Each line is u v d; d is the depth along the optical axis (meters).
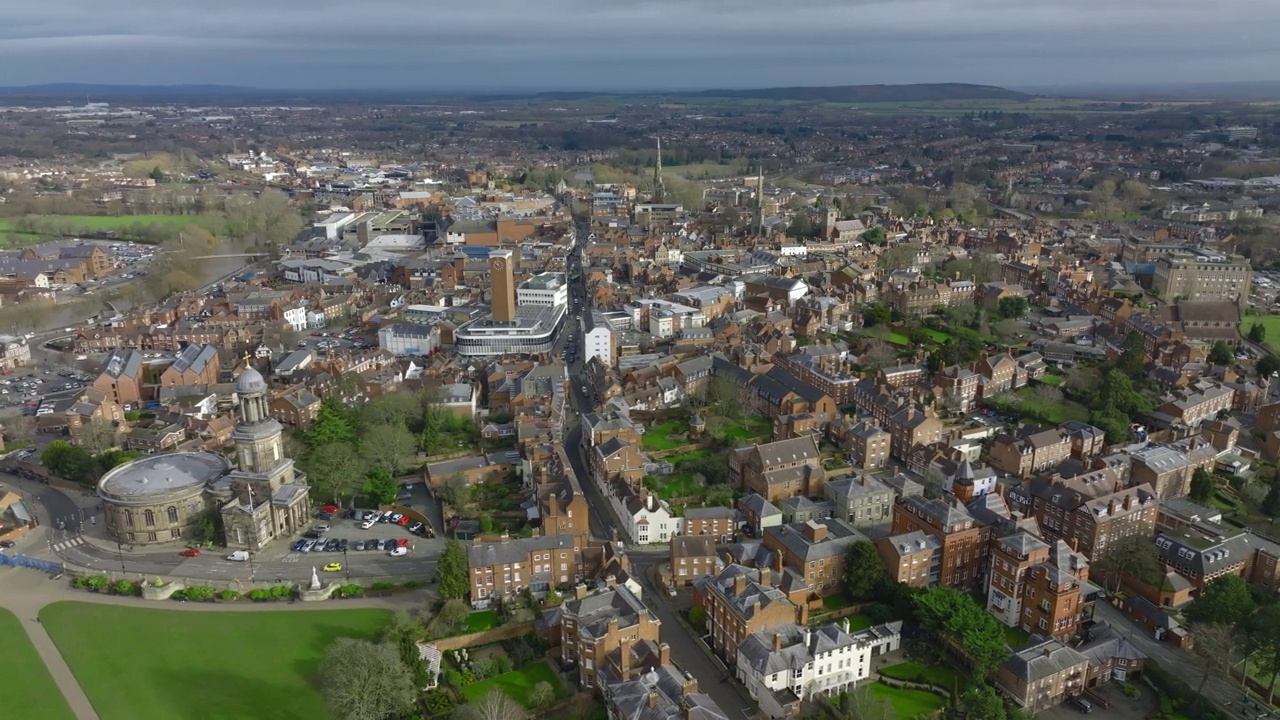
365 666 163.12
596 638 171.62
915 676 179.75
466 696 174.12
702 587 195.88
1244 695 174.12
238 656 186.38
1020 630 197.25
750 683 174.00
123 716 169.12
